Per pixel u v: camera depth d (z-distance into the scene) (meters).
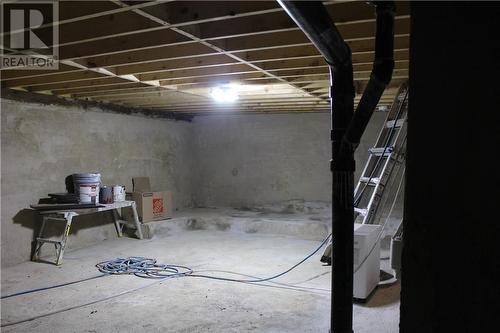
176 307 3.46
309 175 7.31
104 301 3.62
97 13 2.36
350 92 1.84
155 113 7.17
